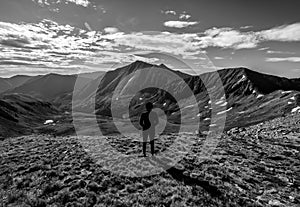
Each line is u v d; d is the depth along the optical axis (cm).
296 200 1492
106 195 1391
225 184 1622
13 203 1355
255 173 1920
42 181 1633
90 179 1625
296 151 2791
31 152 2528
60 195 1400
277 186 1702
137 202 1312
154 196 1381
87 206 1284
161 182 1570
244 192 1537
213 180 1661
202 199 1360
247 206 1345
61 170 1836
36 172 1828
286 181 1806
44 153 2444
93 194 1405
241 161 2206
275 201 1440
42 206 1309
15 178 1730
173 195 1377
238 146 2836
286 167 2177
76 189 1477
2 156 2405
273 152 2688
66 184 1564
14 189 1538
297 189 1686
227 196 1435
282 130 4975
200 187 1513
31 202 1342
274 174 1952
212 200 1363
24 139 3753
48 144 2959
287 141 3534
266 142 3319
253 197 1482
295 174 1994
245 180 1761
